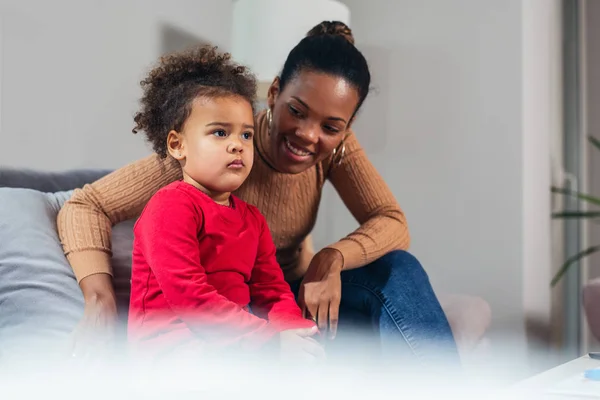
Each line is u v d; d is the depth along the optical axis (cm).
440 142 248
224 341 94
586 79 323
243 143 107
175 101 107
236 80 111
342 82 115
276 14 202
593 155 322
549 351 256
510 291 234
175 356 94
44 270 107
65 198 124
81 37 178
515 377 226
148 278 101
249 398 81
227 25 237
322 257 121
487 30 241
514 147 235
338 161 136
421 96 251
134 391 86
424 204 250
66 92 174
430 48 251
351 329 121
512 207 235
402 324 116
